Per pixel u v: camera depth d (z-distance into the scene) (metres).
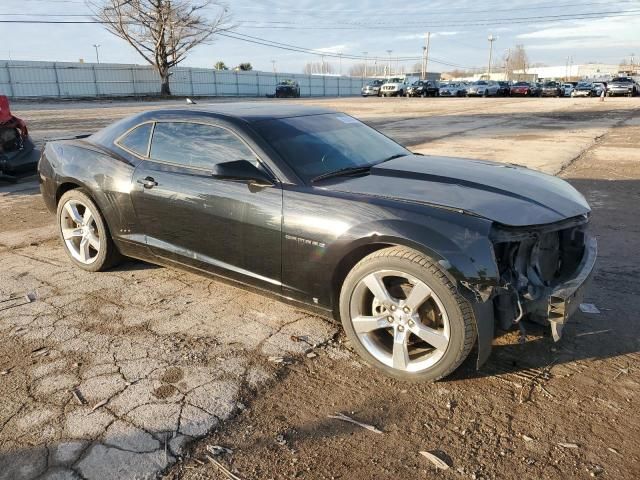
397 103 35.81
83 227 4.76
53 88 43.97
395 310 3.04
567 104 31.70
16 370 3.21
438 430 2.67
